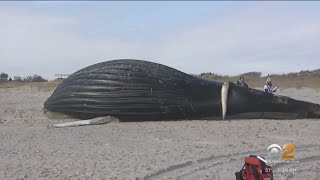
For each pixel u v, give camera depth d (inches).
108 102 656.4
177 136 522.0
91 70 692.7
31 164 382.0
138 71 665.6
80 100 677.9
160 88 650.8
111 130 579.5
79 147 461.4
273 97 647.1
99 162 386.0
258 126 577.0
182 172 354.9
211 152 425.1
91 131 575.2
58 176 340.8
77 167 367.6
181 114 648.4
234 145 458.9
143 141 492.7
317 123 600.4
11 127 637.9
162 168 360.5
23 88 1656.0
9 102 1096.8
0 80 2159.2
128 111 652.7
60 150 445.7
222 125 592.4
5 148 461.1
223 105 638.5
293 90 1524.4
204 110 643.5
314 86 1641.2
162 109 645.9
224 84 654.5
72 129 598.5
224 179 334.0
